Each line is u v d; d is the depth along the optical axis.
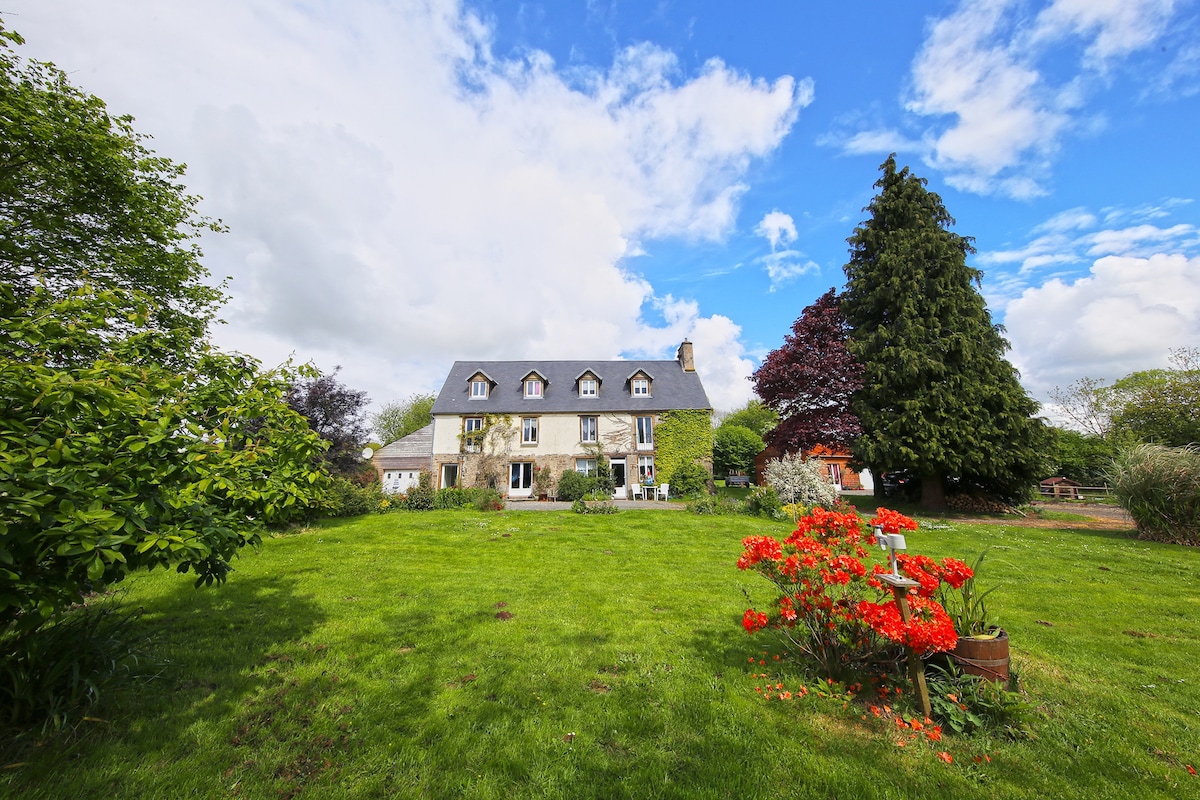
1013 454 17.78
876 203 21.84
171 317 11.74
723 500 17.66
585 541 11.65
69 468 2.74
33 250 10.70
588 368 31.38
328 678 4.34
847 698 3.88
